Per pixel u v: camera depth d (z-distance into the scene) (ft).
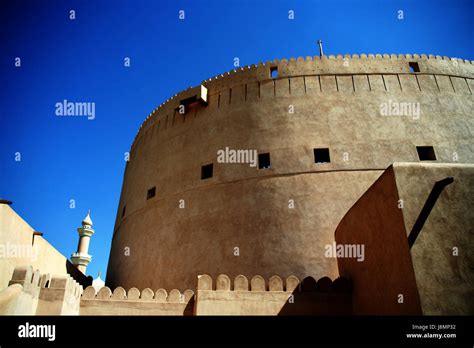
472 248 20.79
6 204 26.71
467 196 22.18
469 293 19.65
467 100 52.01
